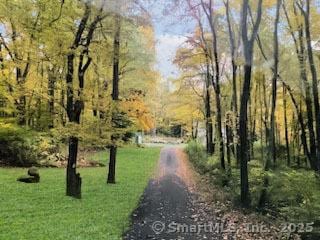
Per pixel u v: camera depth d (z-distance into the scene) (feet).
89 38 51.55
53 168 84.38
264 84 87.25
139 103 113.91
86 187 61.82
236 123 77.36
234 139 78.07
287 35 67.72
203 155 106.83
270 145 52.39
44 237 32.60
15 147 83.56
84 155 111.14
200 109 113.50
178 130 282.36
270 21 64.69
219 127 75.72
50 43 50.98
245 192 48.80
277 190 45.44
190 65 88.63
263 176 48.91
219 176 68.80
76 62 59.31
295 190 40.19
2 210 41.27
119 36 58.03
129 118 73.56
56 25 51.80
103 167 94.22
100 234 34.88
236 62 66.13
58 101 51.93
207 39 78.59
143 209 48.44
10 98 64.64
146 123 133.39
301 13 59.62
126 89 107.65
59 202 47.24
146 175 82.28
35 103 62.59
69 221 38.58
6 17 59.93
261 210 46.24
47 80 53.21
